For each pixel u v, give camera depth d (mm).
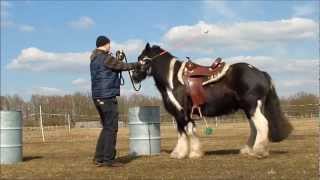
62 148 15883
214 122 46156
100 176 8375
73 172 8938
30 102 55250
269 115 10375
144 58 10781
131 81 10867
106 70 9531
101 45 9750
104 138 9609
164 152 12719
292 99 41281
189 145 10773
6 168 9828
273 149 12562
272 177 7777
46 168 9641
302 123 34000
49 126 45656
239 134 24109
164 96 10891
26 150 15086
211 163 9656
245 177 7840
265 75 10336
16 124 10844
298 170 8430
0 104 57188
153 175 8312
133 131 11992
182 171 8680
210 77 10375
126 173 8641
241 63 10430
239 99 10266
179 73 10594
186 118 10680
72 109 54312
